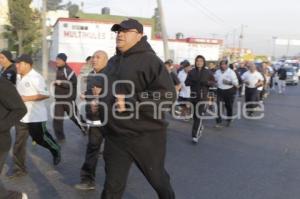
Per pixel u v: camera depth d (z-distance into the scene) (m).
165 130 4.14
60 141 9.02
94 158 5.76
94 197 5.50
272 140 10.15
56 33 33.56
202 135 10.62
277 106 19.25
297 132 11.50
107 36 32.47
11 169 6.52
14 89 4.20
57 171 6.63
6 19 45.34
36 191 5.67
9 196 4.25
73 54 31.80
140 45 4.07
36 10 46.91
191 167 7.27
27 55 6.19
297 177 6.79
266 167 7.40
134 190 5.85
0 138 4.16
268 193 5.93
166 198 4.23
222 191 5.96
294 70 40.53
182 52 41.06
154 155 4.07
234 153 8.50
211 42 42.41
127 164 4.09
